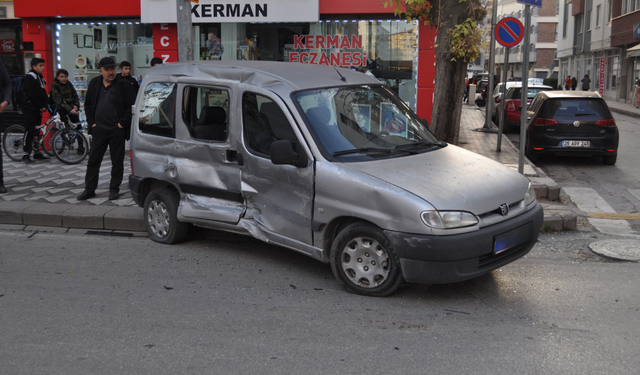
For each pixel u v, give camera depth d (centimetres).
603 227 747
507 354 390
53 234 707
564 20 5541
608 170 1191
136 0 1357
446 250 446
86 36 1432
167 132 632
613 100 3950
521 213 504
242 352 393
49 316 455
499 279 539
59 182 955
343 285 507
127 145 1332
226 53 1363
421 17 1100
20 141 1182
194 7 1309
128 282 534
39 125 1173
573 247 650
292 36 1338
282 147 498
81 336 419
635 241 661
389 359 383
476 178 496
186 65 631
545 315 457
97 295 501
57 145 1144
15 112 1567
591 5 4491
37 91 1140
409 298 492
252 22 1312
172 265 584
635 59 3528
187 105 614
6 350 397
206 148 593
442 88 1059
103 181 967
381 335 420
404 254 458
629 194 961
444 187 470
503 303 482
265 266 580
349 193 483
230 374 363
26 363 378
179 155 619
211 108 596
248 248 642
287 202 531
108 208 756
